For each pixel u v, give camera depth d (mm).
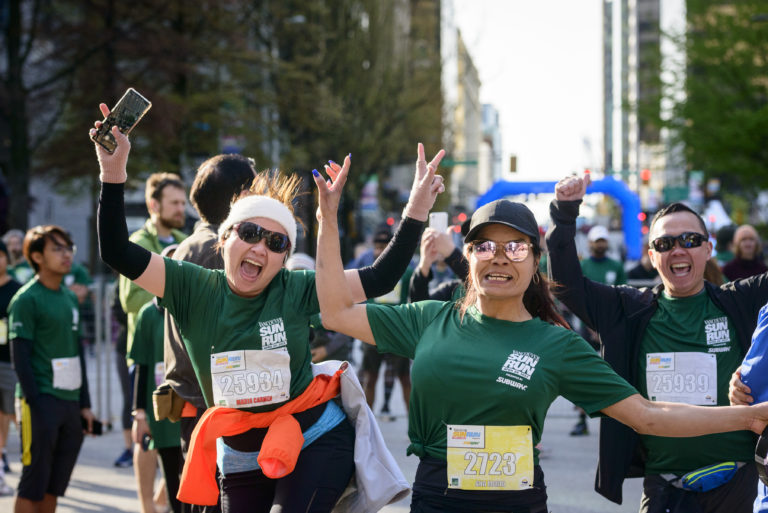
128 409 8039
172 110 18578
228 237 3410
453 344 3100
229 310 3400
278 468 3287
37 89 19891
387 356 9609
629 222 30453
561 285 4020
